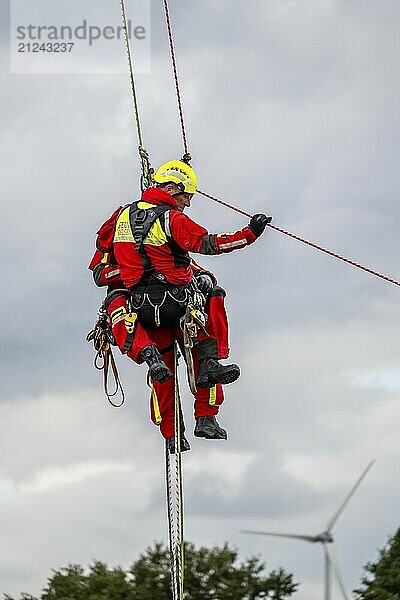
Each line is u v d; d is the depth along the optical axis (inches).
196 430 1246.9
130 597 4503.0
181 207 1242.0
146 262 1208.2
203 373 1234.0
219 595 4525.1
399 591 4020.7
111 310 1222.3
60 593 4517.7
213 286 1249.4
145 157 1269.7
